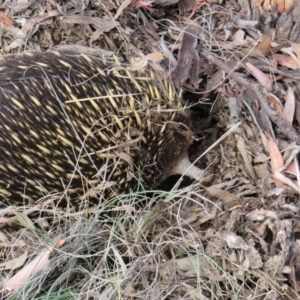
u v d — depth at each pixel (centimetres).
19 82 180
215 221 180
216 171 190
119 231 184
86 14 199
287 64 191
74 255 178
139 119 184
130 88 185
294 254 175
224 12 199
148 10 201
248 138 187
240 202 181
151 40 198
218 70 193
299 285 173
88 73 183
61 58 184
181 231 178
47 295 175
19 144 180
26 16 202
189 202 187
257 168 185
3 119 179
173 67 193
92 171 184
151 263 178
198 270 173
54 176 183
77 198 186
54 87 181
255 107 188
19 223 183
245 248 175
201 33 197
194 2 201
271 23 196
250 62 192
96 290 177
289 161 182
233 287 173
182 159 190
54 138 181
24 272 179
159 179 190
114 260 179
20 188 183
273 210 179
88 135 182
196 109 197
